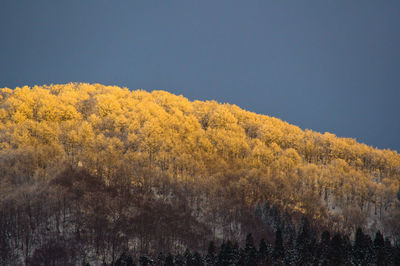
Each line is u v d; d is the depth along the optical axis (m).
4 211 168.50
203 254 167.62
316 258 148.00
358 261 145.38
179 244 173.50
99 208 181.50
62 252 160.38
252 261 148.25
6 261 152.75
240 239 180.88
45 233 168.50
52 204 176.12
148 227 178.50
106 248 165.75
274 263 150.50
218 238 181.50
